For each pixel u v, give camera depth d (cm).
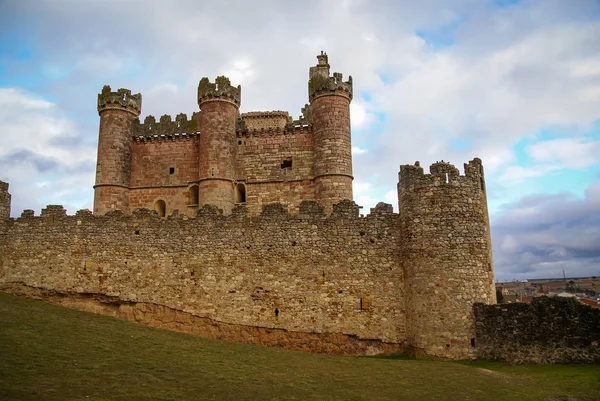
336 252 3294
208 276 3366
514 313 2802
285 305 3262
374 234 3284
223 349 2602
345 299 3228
